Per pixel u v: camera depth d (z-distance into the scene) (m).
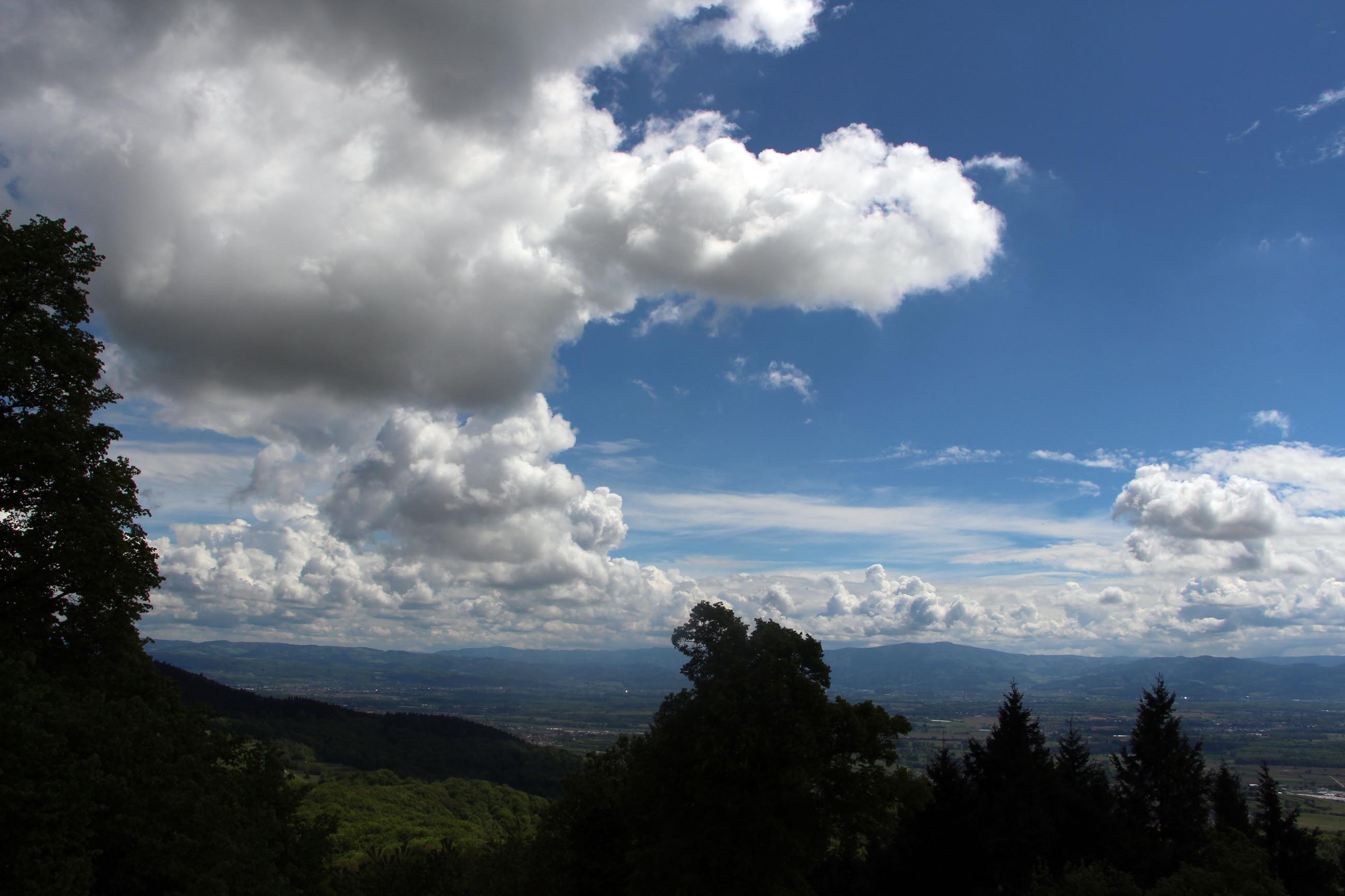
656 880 32.69
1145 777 45.91
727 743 30.00
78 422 26.78
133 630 28.30
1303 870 42.28
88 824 17.08
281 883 22.61
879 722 32.72
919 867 42.38
